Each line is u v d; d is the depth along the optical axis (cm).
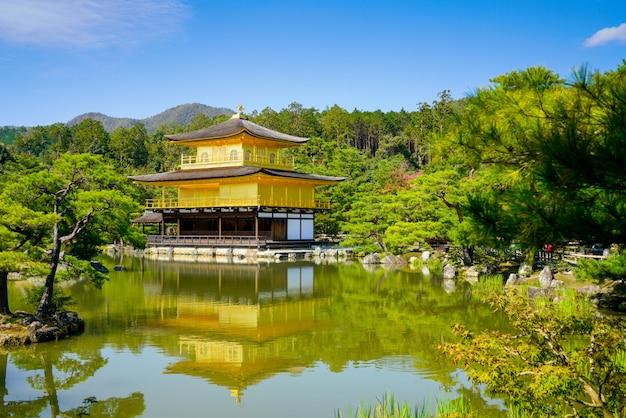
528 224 746
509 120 781
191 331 2477
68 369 1908
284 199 7338
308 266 5338
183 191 7912
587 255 3119
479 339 1176
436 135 870
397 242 4756
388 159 12144
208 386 1748
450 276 4238
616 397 1081
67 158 2367
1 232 2072
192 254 6869
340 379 1811
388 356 2075
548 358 1152
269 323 2648
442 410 1368
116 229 2556
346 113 15525
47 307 2358
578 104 695
